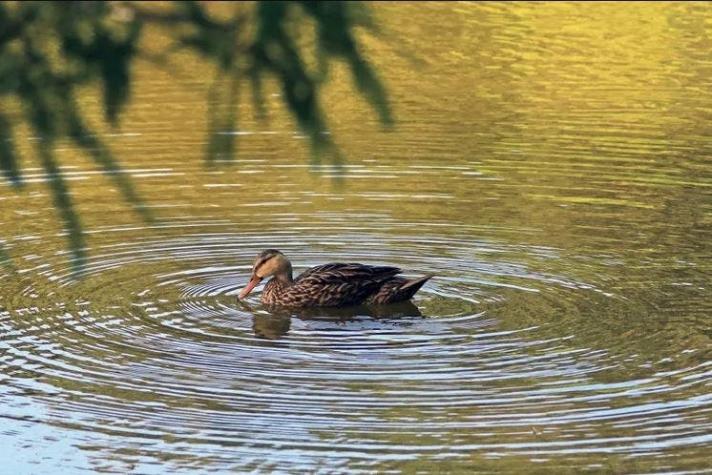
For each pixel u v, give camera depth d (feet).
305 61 15.87
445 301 51.44
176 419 40.22
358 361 45.06
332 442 38.42
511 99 81.97
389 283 51.65
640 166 69.26
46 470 36.78
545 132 75.25
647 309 50.01
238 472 36.58
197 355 45.78
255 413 40.55
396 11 105.50
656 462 36.99
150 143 72.74
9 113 16.34
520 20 103.40
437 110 79.20
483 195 64.59
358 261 56.13
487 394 41.98
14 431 39.29
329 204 63.52
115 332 47.93
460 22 102.12
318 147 16.76
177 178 67.31
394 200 63.93
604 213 61.98
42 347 46.32
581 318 49.16
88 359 45.19
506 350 46.01
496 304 50.88
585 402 41.29
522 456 37.37
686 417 40.16
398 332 48.19
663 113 79.20
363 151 71.00
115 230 59.62
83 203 63.16
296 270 54.95
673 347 46.14
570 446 38.06
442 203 63.52
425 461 37.09
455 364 44.73
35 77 15.87
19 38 15.78
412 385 42.78
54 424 39.83
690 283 52.85
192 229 59.98
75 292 52.13
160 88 84.28
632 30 100.37
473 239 58.59
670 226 60.13
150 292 52.42
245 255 57.11
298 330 48.62
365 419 40.01
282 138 74.54
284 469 36.76
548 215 61.72
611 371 43.93
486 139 73.61
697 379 43.21
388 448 37.93
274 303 51.57
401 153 71.05
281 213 62.34
